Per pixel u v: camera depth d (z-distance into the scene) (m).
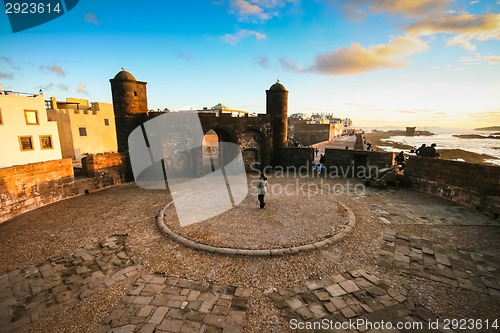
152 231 9.00
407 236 8.35
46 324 4.85
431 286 5.83
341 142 50.41
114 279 6.21
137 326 4.75
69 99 32.78
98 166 15.05
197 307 5.23
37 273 6.50
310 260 6.95
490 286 5.80
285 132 22.00
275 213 10.41
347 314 5.00
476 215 10.23
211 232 8.60
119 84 17.00
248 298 5.50
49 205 12.09
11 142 12.52
